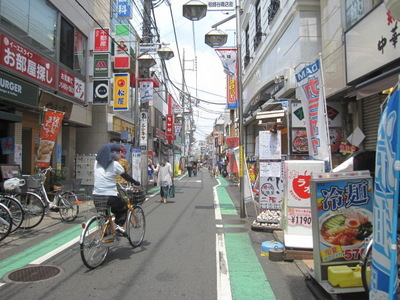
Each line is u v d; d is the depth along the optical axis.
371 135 7.59
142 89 16.05
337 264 4.05
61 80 11.67
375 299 2.48
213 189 18.84
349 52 7.33
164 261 5.47
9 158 9.80
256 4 16.47
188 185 22.05
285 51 11.36
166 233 7.54
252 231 7.73
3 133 10.00
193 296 4.09
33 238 6.95
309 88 6.01
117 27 15.59
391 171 2.31
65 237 7.04
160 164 12.91
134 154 14.32
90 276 4.74
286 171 5.80
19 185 7.47
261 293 4.20
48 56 10.85
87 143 15.95
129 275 4.80
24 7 9.64
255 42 16.33
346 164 5.04
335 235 4.07
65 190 8.73
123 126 18.08
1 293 4.12
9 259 5.50
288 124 8.91
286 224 5.73
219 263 5.39
